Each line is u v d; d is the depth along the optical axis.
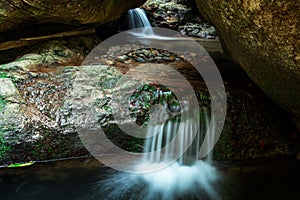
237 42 3.46
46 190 3.55
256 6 2.70
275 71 3.33
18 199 3.38
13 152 3.75
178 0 12.08
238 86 4.86
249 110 4.49
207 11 3.71
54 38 5.52
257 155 4.35
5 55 5.16
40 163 3.88
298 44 2.70
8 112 3.81
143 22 10.63
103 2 5.26
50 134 3.87
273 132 4.48
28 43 5.29
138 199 3.58
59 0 4.52
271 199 3.67
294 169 4.21
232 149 4.28
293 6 2.47
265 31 2.84
